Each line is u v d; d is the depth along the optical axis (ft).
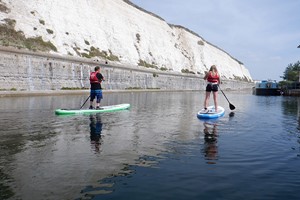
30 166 15.57
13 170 14.84
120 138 23.76
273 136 25.46
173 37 307.17
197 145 21.38
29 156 17.63
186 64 297.94
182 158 17.69
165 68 250.98
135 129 28.50
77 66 132.05
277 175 14.75
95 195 11.89
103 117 38.17
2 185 12.74
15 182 13.14
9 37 118.21
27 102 64.23
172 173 14.84
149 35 258.37
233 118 39.27
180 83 246.68
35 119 34.96
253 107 61.46
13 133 25.31
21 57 102.32
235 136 25.26
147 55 237.25
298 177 14.49
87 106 55.67
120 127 29.63
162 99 90.38
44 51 130.00
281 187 13.12
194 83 272.92
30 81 105.91
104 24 205.36
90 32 184.75
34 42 130.21
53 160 16.83
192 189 12.76
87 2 199.52
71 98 84.23
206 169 15.60
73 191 12.23
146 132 26.86
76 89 128.47
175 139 23.59
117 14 229.04
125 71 172.14
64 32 161.17
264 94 157.79
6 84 95.61
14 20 129.29
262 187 13.10
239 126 31.48
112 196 11.82
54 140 22.53
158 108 54.85
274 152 19.53
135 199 11.60
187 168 15.71
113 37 206.28
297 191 12.67
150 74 203.00
